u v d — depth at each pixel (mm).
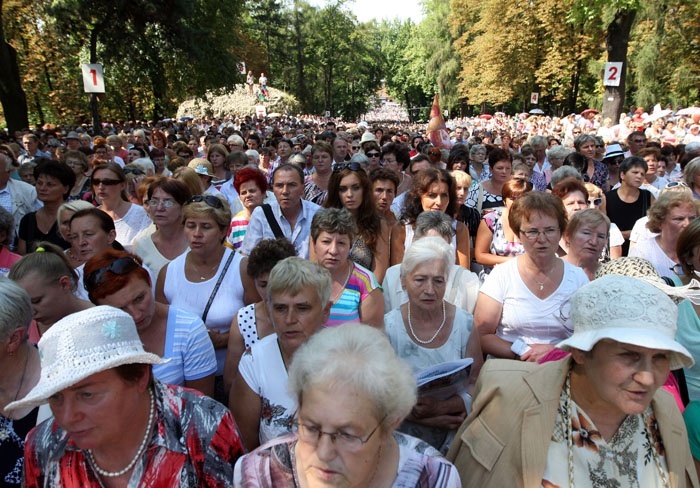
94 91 17062
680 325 2791
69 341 1746
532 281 3453
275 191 5180
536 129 32594
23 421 2391
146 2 25641
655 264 4234
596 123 27219
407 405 1675
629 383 1696
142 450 1956
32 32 33156
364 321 3564
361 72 85250
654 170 7941
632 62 38594
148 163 7684
